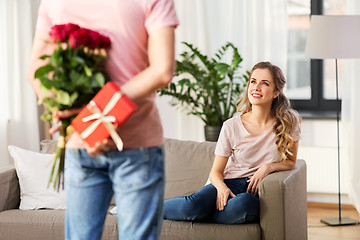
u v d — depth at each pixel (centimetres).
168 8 159
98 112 154
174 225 320
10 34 554
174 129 585
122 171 162
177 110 576
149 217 163
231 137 350
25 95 566
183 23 567
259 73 346
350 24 457
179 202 320
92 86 156
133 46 161
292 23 588
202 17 561
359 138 519
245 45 552
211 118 530
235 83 541
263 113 349
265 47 550
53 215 345
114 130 153
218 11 563
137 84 154
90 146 156
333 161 534
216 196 329
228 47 561
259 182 328
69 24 158
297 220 337
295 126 350
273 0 543
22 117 567
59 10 165
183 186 375
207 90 520
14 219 345
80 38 154
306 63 588
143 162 162
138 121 161
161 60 154
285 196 308
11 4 553
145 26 160
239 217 312
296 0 584
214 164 350
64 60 157
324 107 579
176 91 575
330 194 545
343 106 527
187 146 390
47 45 171
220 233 312
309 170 540
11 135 562
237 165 348
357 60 515
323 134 547
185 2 565
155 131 166
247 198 311
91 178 166
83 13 163
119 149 153
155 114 167
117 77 162
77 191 166
